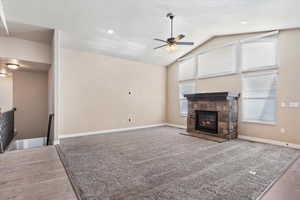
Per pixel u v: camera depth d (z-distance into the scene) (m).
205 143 4.41
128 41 5.25
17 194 1.97
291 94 4.11
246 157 3.32
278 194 2.03
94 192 2.04
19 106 5.88
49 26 4.05
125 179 2.39
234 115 4.98
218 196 1.98
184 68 6.93
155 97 7.43
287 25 3.96
